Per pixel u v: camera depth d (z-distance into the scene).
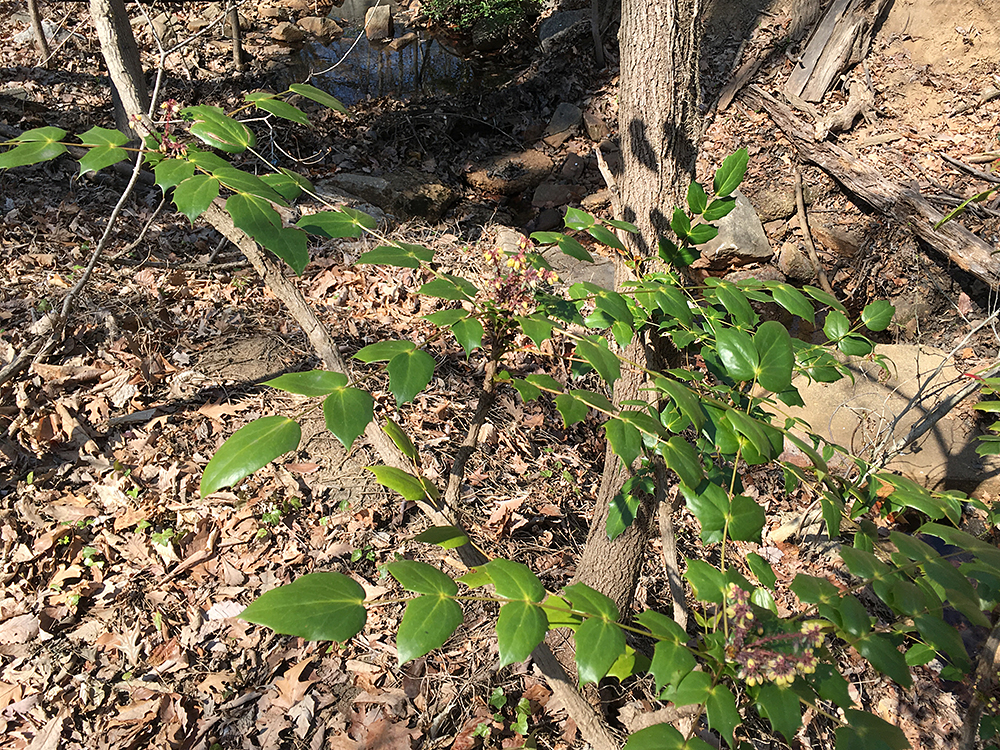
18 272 4.95
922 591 1.23
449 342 5.32
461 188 8.83
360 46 11.59
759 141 8.39
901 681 1.14
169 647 3.15
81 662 3.04
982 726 1.52
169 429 4.12
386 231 7.05
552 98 10.28
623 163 2.53
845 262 7.54
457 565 3.76
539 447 4.75
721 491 1.39
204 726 2.91
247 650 3.20
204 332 4.88
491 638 3.46
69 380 4.17
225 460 0.99
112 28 5.45
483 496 4.27
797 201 7.89
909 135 8.03
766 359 1.45
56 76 8.29
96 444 3.90
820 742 3.48
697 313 1.76
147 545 3.53
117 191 6.25
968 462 5.42
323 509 3.89
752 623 1.13
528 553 4.02
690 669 1.08
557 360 5.33
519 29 11.86
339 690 3.13
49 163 6.37
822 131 8.04
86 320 4.64
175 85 9.05
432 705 3.14
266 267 1.51
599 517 3.11
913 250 7.30
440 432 4.55
